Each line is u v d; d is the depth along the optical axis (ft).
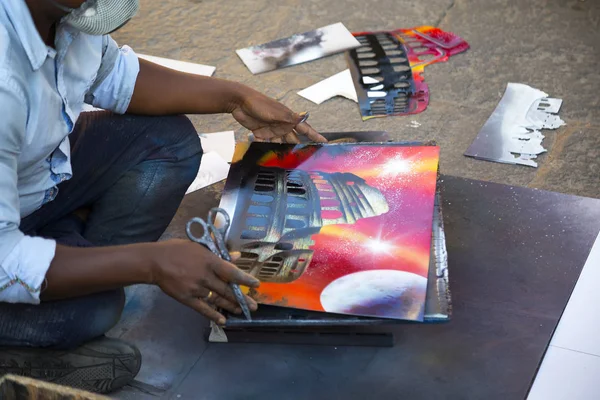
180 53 10.79
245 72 10.34
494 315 6.31
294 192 6.63
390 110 9.50
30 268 4.91
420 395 5.70
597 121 9.23
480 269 6.74
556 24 11.12
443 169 8.50
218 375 5.94
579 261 6.79
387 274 5.75
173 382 5.90
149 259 5.18
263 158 7.04
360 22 11.33
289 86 10.03
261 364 6.01
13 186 4.92
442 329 6.21
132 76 6.44
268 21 11.43
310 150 7.14
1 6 4.71
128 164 6.60
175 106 6.70
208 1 11.98
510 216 7.32
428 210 6.36
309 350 6.11
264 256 5.97
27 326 5.41
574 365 5.89
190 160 6.77
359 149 7.13
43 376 5.73
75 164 6.36
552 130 9.09
